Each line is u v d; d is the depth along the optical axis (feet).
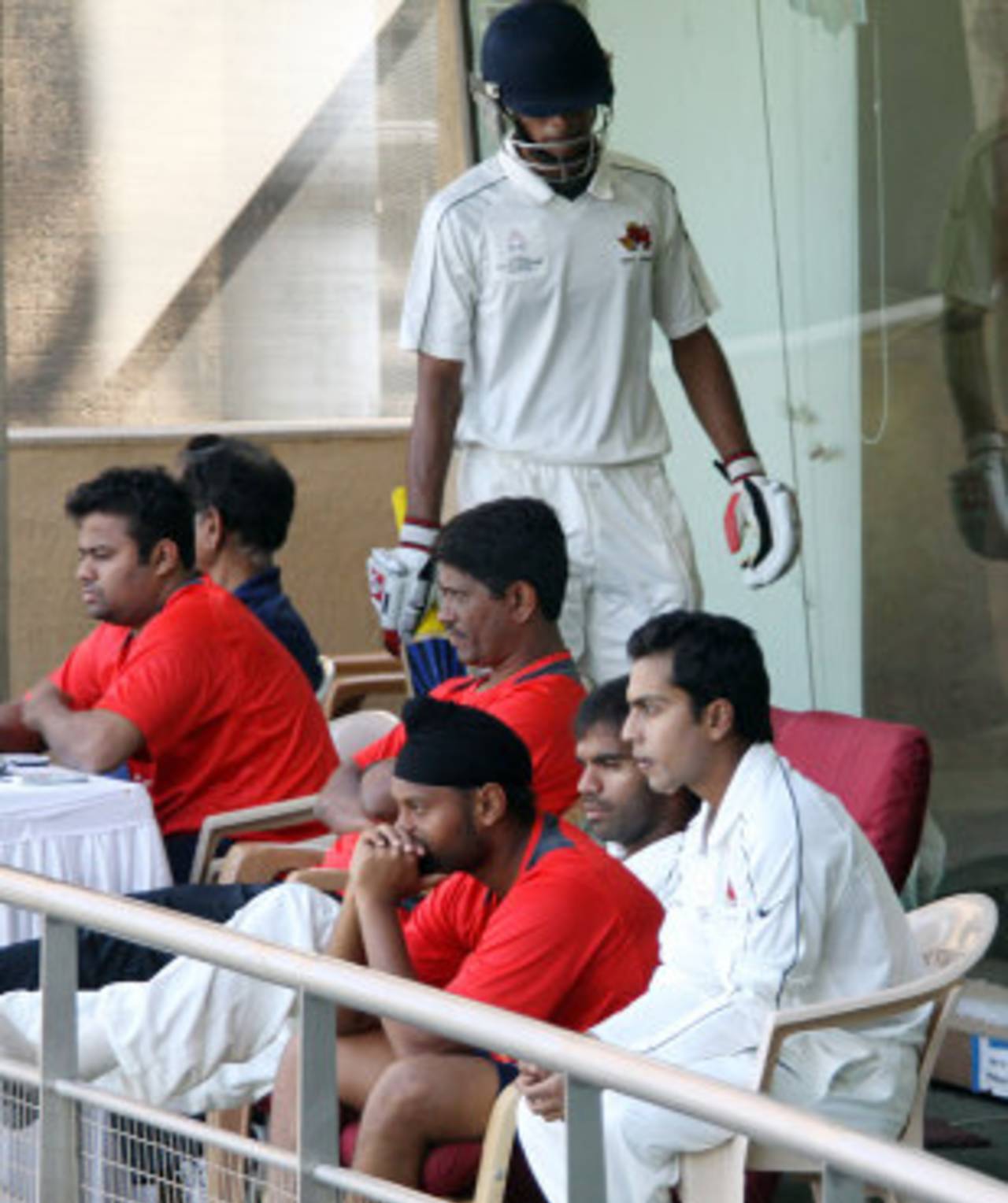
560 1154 45.34
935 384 80.43
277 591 76.59
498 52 70.59
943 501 80.18
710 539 87.92
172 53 110.63
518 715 61.00
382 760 65.26
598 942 49.03
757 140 85.25
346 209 111.96
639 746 48.83
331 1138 38.40
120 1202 43.52
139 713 68.44
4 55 109.09
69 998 42.80
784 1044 46.80
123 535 70.28
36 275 110.01
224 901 61.36
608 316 71.92
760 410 86.07
